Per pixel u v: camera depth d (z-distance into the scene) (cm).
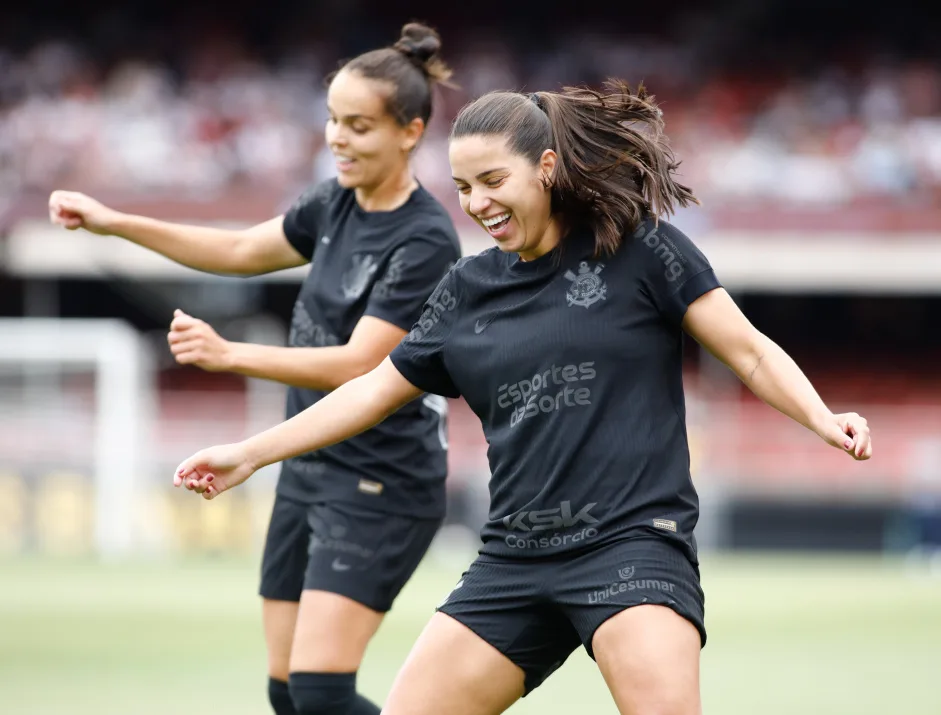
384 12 9662
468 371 1222
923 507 6862
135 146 8106
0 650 3166
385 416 1272
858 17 9506
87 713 2359
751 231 8031
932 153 8419
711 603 4334
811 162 8288
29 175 8006
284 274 8244
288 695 1650
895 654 3219
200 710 2388
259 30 9531
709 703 2542
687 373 8156
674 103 9094
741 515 6994
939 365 8719
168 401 8088
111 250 8006
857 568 5800
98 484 6266
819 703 2536
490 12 9662
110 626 3603
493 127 1155
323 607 1539
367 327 1538
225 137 8275
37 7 9381
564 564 1168
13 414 6397
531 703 2512
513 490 1194
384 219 1595
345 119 1554
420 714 1179
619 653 1117
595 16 9575
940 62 9331
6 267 7975
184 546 6181
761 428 7400
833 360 8819
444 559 5991
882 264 8031
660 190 1198
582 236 1202
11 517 6056
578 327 1175
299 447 1247
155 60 9219
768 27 9531
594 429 1168
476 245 7638
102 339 6506
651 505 1162
